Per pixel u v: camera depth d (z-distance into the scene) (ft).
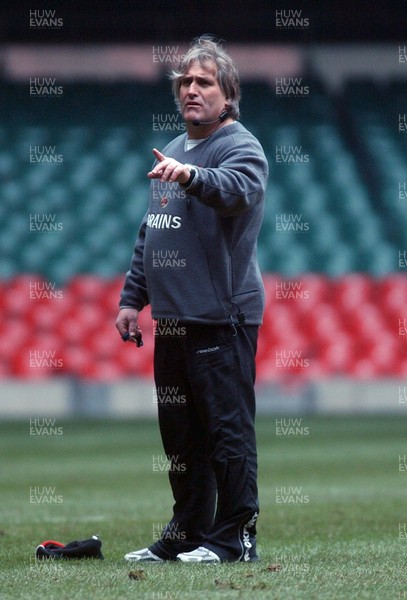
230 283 52.80
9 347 224.94
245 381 53.11
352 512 85.97
